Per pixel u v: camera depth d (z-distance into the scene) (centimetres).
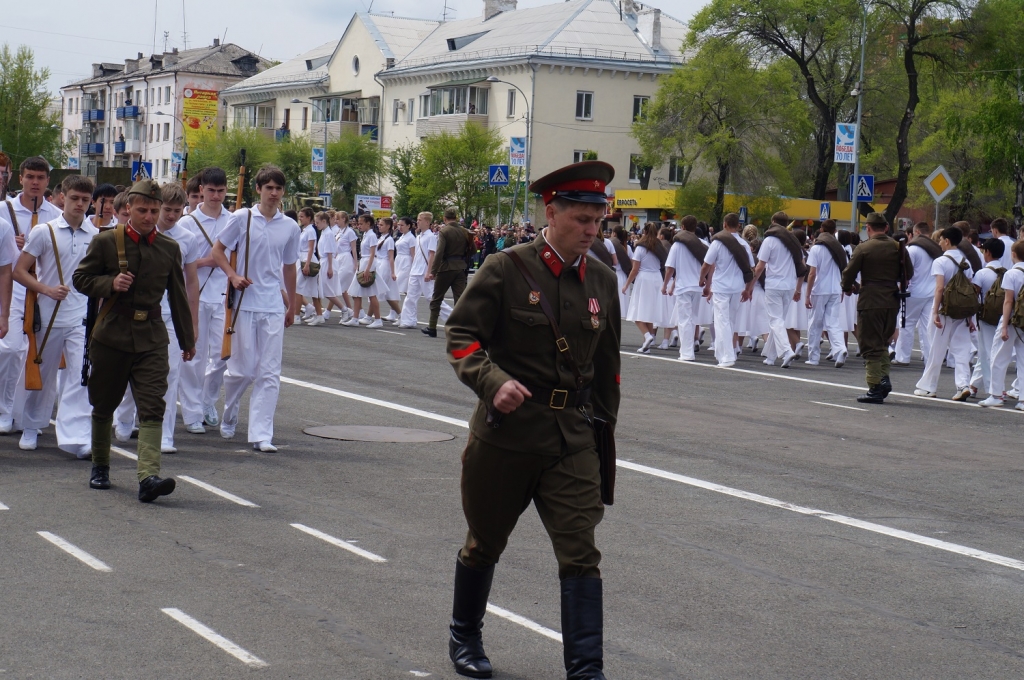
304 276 2806
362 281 2797
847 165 7712
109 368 988
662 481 1143
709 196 7194
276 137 11594
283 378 1791
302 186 9562
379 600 742
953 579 846
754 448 1349
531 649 665
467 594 622
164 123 13938
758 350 2650
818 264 2303
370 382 1784
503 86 8944
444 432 1370
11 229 1124
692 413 1606
